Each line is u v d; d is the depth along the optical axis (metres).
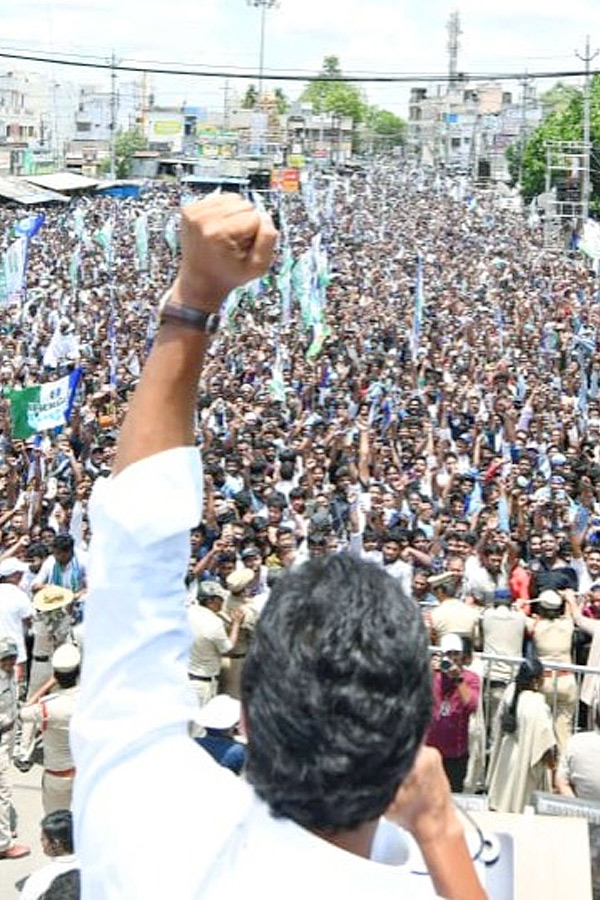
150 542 1.46
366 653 1.30
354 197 98.44
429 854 1.51
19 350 30.86
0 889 8.64
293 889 1.27
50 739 8.69
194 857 1.31
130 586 1.46
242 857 1.30
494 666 9.94
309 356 29.73
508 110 131.38
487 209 91.50
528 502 16.28
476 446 20.91
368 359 30.59
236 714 6.30
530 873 2.20
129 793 1.39
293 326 35.81
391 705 1.29
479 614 10.81
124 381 26.20
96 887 1.36
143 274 48.34
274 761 1.30
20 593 10.97
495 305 43.34
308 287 34.16
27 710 8.80
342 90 174.88
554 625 10.72
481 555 13.55
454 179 119.62
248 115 147.00
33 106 161.75
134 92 159.62
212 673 10.06
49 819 6.47
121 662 1.45
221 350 30.47
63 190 88.75
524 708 8.56
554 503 16.09
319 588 1.34
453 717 8.98
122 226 67.44
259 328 35.38
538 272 54.84
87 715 1.46
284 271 35.78
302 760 1.29
